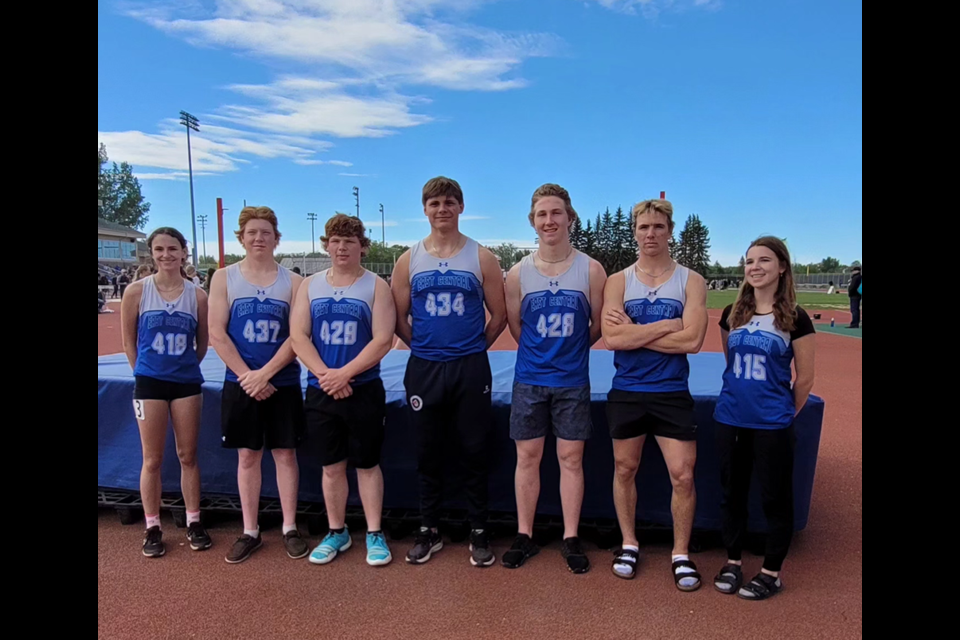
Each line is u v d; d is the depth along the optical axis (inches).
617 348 109.6
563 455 115.6
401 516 131.5
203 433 139.1
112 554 122.0
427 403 114.5
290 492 122.6
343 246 114.6
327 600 103.7
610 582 108.9
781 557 102.2
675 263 111.3
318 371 113.2
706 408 118.3
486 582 109.3
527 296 115.6
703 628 94.4
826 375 309.6
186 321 122.4
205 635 93.8
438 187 112.3
